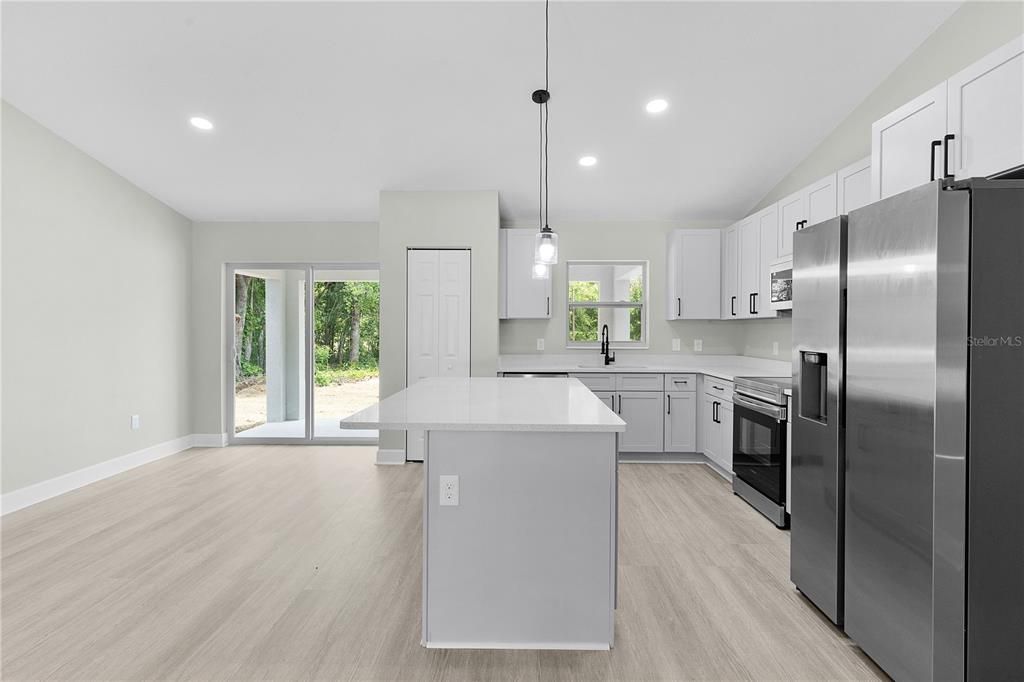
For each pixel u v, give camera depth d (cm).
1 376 351
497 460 211
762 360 486
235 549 296
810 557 237
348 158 429
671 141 404
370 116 372
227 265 570
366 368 574
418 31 295
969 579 164
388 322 489
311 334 570
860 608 201
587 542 211
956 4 273
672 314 533
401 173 455
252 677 188
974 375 162
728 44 304
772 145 408
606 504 211
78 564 276
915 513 172
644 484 427
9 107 354
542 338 561
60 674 189
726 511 362
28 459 371
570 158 429
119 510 361
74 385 409
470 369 491
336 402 573
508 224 561
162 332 512
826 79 333
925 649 168
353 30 294
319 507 368
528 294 530
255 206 523
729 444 425
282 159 430
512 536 211
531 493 211
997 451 162
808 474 238
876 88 340
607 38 300
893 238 182
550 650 209
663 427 495
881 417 189
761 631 219
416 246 488
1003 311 161
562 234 559
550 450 211
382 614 230
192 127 384
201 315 561
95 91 342
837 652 204
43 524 333
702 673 192
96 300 430
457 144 408
